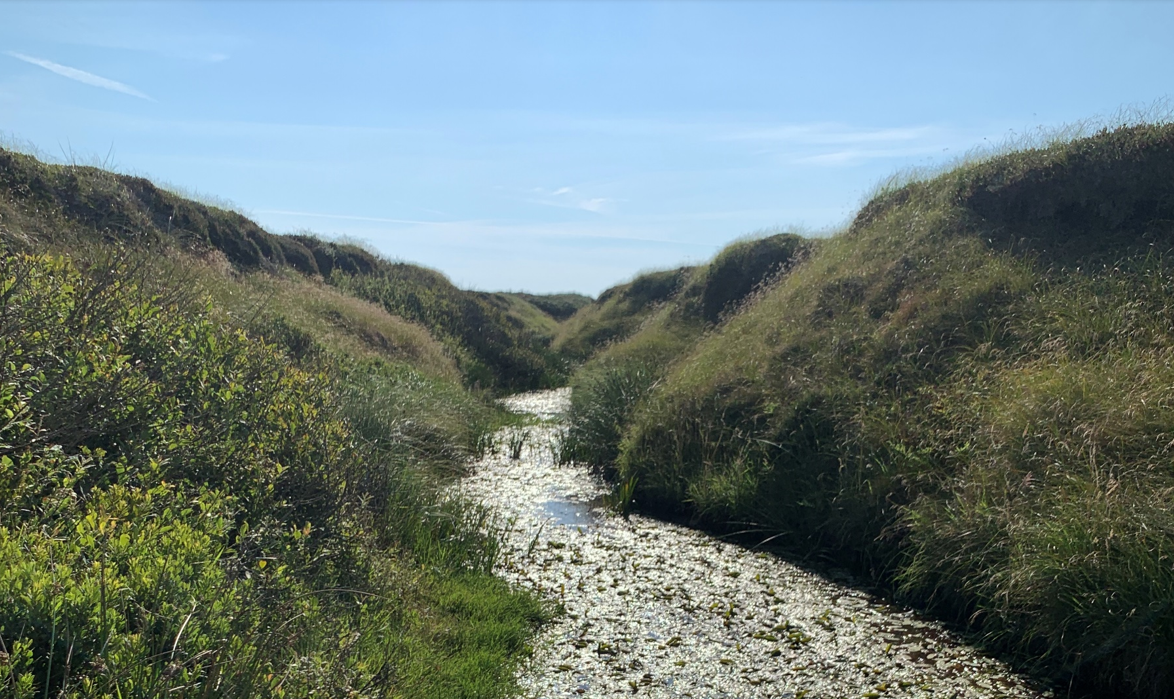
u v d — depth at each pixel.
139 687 2.44
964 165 13.08
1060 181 10.26
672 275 26.91
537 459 11.55
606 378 12.32
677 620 5.75
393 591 4.99
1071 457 6.00
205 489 4.02
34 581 2.59
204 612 2.90
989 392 7.38
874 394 8.35
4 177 12.14
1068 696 4.67
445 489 8.70
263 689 2.84
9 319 4.10
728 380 9.90
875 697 4.66
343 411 7.91
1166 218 9.25
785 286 13.32
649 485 9.16
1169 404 6.01
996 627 5.43
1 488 3.21
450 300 23.06
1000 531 5.80
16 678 2.27
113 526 3.14
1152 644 4.45
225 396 4.92
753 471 8.30
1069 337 7.64
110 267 5.45
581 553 7.27
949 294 9.29
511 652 5.03
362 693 3.44
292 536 4.31
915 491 6.90
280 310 13.06
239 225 18.23
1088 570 4.89
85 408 4.04
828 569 6.98
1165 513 4.90
